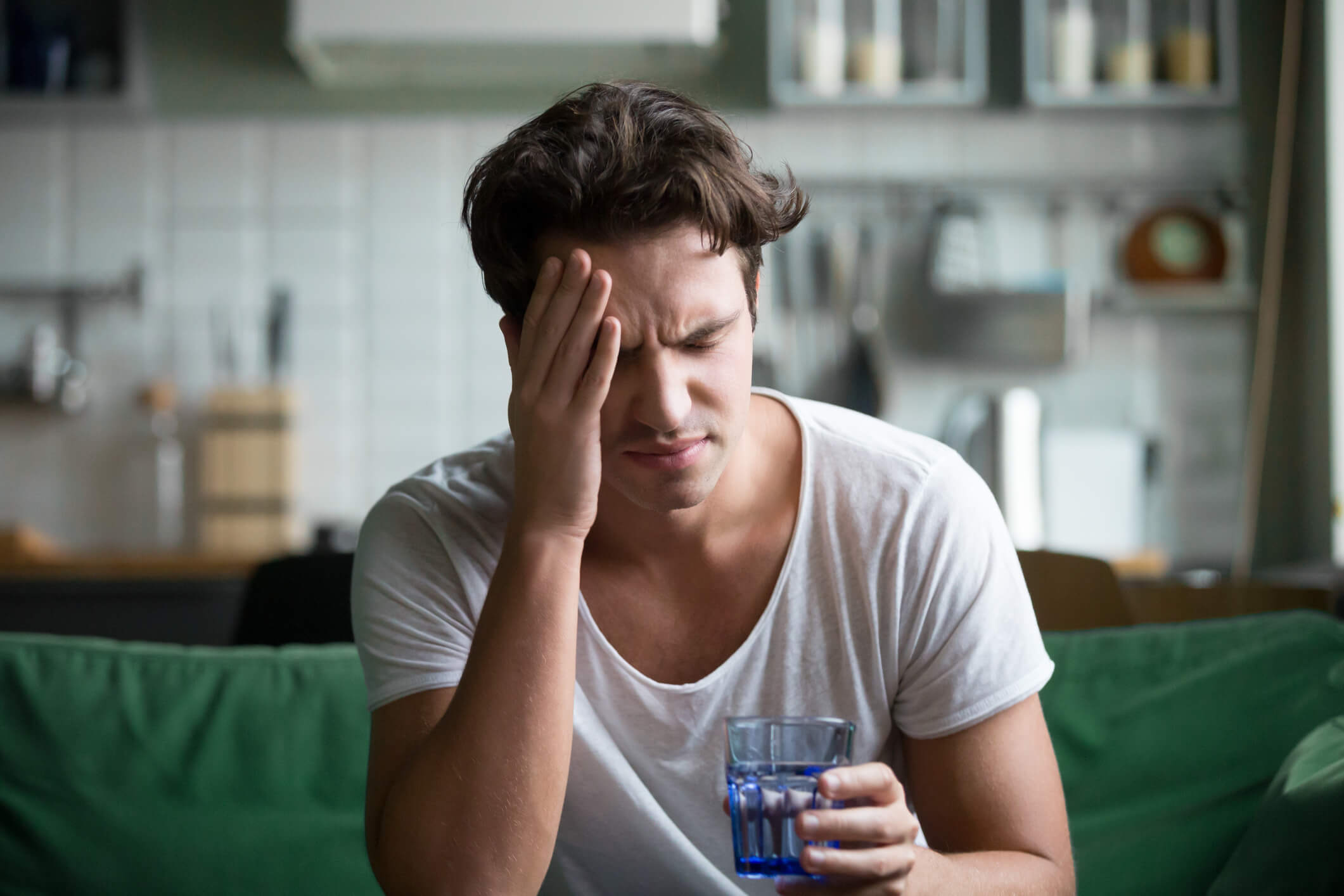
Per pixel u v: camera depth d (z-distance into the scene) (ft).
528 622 3.16
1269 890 3.55
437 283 12.46
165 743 4.42
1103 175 12.48
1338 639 4.52
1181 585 5.56
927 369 12.46
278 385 12.16
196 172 12.45
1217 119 12.44
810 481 3.54
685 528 3.44
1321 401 11.71
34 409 12.35
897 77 12.10
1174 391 12.42
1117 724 4.41
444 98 12.50
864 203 12.53
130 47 12.09
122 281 12.39
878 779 2.65
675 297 3.00
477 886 3.08
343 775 4.42
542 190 3.09
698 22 11.10
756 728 2.74
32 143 12.44
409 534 3.62
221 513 11.87
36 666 4.57
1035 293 11.99
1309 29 12.05
